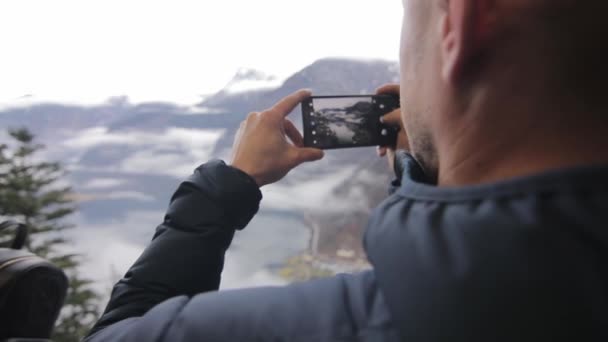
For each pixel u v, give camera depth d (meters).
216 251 0.95
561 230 0.43
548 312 0.42
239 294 0.65
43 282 0.97
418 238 0.51
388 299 0.53
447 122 0.59
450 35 0.55
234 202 0.98
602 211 0.42
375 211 0.62
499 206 0.48
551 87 0.49
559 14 0.48
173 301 0.70
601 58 0.47
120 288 0.90
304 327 0.58
